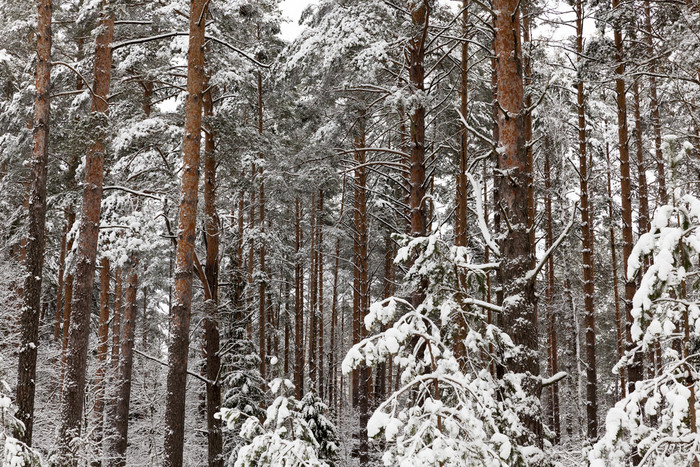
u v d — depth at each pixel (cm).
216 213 1588
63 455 1128
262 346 1925
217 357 1490
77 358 1172
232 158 1490
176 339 1099
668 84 1466
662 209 442
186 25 1614
